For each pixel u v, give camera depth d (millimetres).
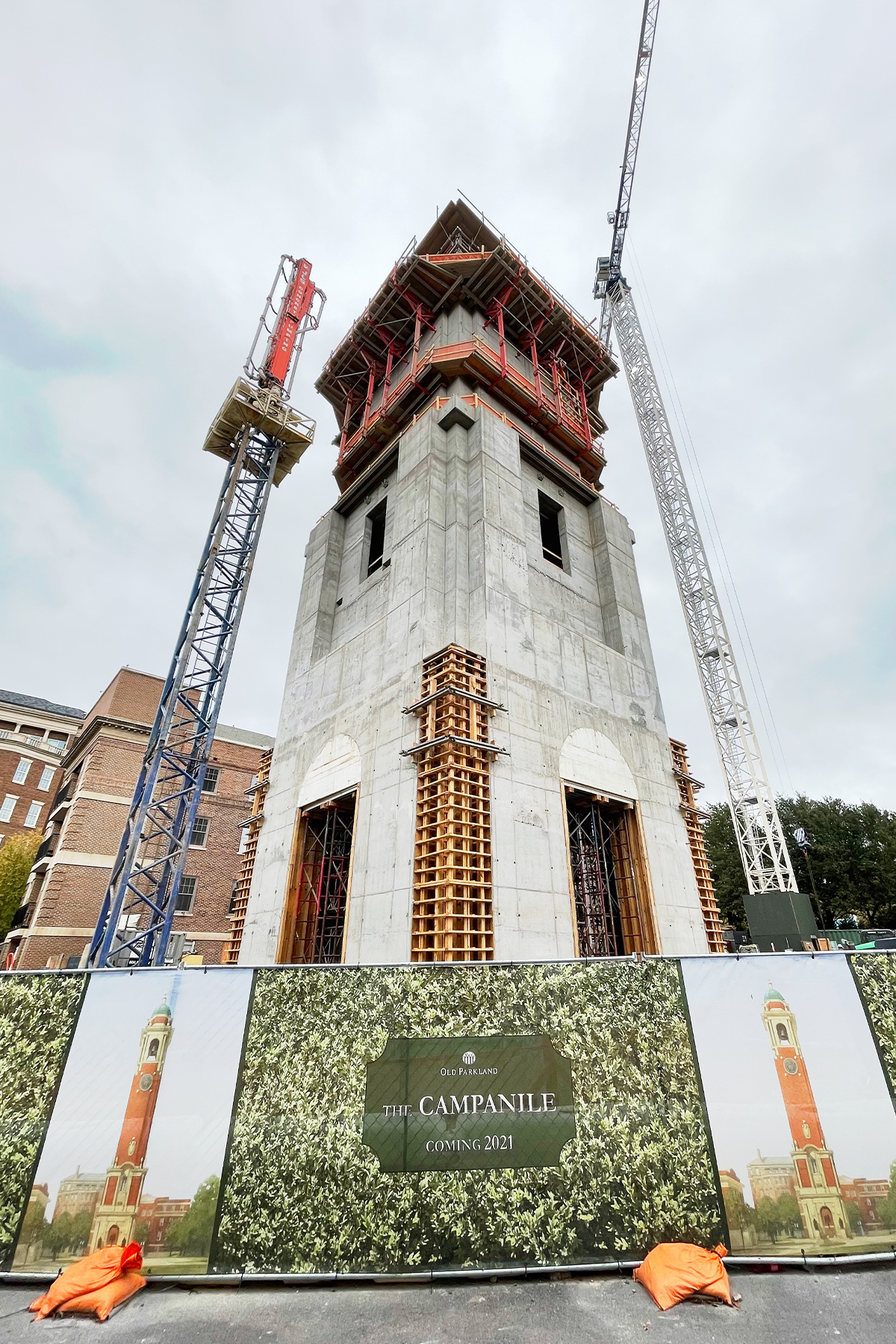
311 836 17250
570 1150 5207
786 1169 5207
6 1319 4445
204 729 21625
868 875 41312
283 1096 5320
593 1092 5406
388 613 16625
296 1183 5039
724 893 44000
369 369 26578
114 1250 4797
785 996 5812
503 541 16469
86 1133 5203
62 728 58219
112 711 31672
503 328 22453
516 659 14906
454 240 25312
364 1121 5238
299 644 21297
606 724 16859
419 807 12398
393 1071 5418
